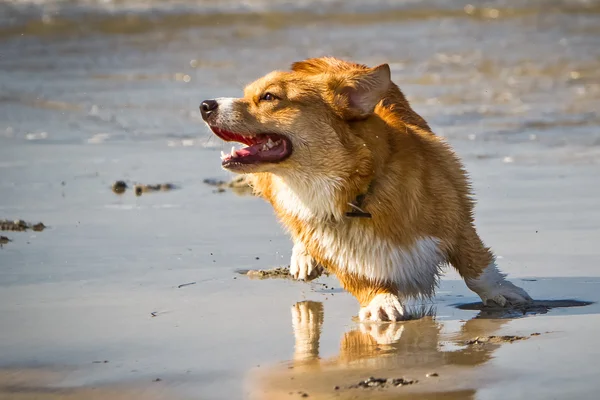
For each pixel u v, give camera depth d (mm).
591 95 20719
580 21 30203
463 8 32344
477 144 17172
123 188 15156
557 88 21453
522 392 6895
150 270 11008
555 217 12875
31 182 15555
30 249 11852
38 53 27047
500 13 31750
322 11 31844
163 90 22281
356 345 8289
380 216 9188
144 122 19781
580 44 26531
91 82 23516
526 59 24688
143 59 26031
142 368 7727
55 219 13367
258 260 11492
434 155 9914
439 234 9523
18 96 22188
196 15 30906
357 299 9867
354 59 24844
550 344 8062
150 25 30078
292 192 9469
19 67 25375
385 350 8109
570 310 9234
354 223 9305
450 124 18531
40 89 22844
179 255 11641
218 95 21469
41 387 7324
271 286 10500
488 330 8648
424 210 9352
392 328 8859
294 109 9188
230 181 15508
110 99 21672
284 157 9227
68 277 10688
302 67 10766
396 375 7367
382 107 10141
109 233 12641
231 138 9617
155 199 14547
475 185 14664
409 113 10719
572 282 10195
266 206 14148
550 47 26234
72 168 16500
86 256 11562
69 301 9789
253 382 7324
